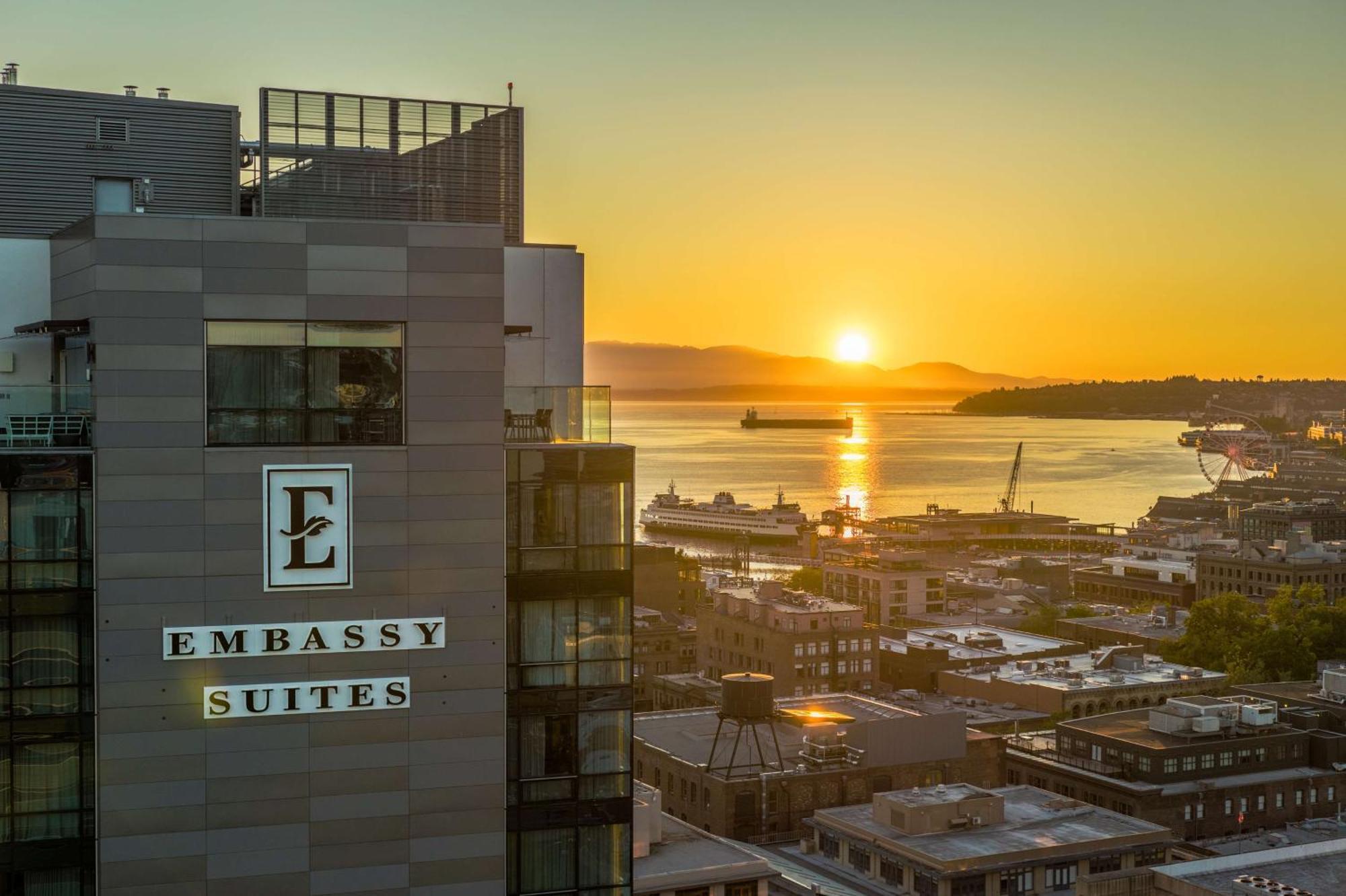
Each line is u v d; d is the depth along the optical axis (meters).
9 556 36.56
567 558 40.62
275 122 50.69
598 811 40.97
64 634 36.97
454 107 52.53
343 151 51.34
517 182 53.09
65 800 36.94
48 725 36.81
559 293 49.19
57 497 36.78
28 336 42.50
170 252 37.16
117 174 49.59
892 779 173.62
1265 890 103.94
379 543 38.59
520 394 41.53
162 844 37.28
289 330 37.94
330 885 38.47
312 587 38.12
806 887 130.00
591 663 40.84
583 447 40.66
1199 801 174.62
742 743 179.75
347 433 38.47
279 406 37.97
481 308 39.12
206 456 37.38
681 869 111.56
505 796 39.84
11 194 48.53
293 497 37.94
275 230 37.75
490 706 39.59
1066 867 138.62
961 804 145.25
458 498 39.16
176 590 37.25
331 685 38.31
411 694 38.97
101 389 36.75
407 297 38.62
